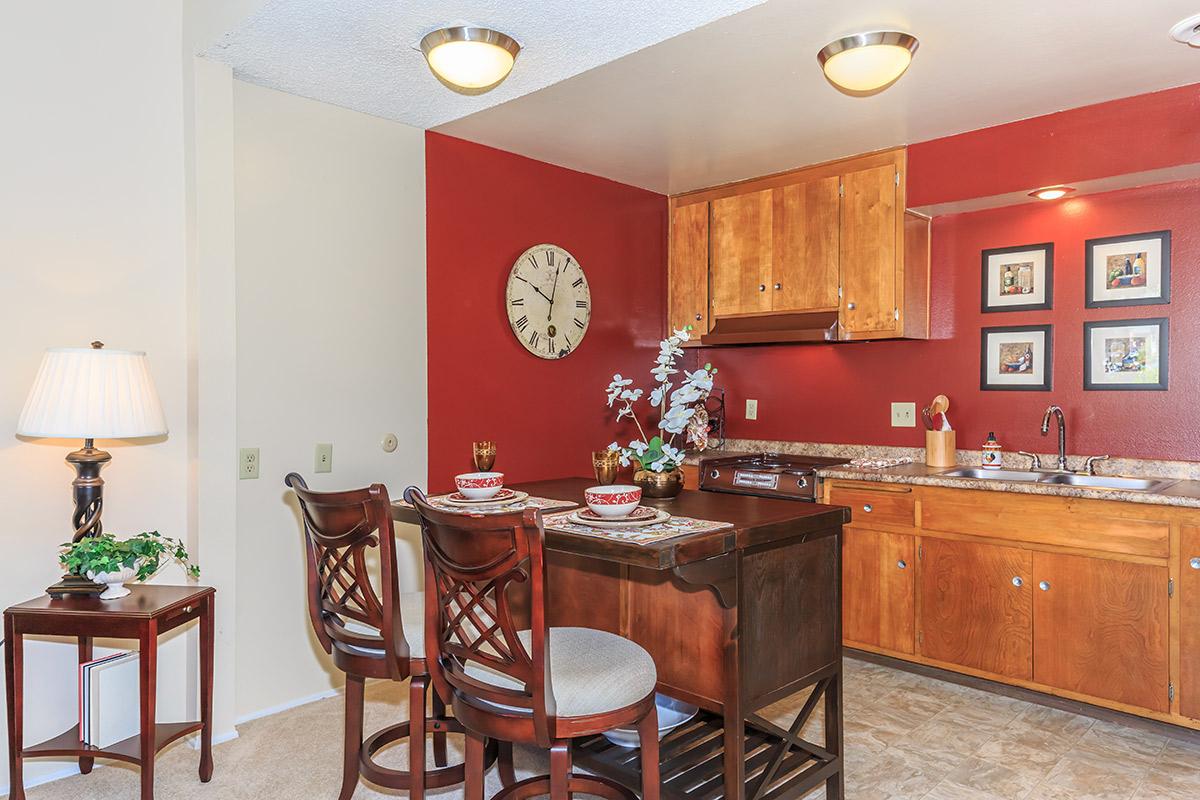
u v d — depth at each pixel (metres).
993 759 2.52
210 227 2.63
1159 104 2.85
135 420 2.23
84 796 2.27
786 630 2.06
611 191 4.23
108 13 2.53
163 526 2.64
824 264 3.80
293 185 2.91
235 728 2.71
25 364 2.39
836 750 2.21
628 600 2.23
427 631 1.78
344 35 2.39
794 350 4.28
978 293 3.59
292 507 2.92
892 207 3.55
